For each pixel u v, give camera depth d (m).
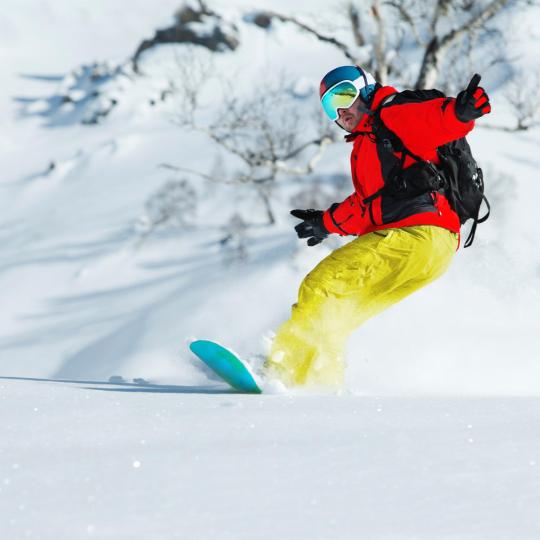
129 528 2.65
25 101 109.56
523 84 43.34
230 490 3.08
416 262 8.05
